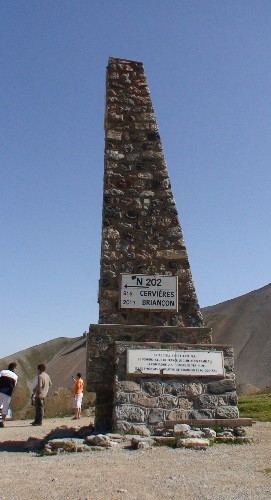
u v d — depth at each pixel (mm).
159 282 11547
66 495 5598
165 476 6406
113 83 13117
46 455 8570
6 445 10602
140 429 9688
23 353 95250
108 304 11289
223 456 7730
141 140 12734
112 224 11891
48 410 23906
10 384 12492
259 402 16812
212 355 10562
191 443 8531
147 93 13203
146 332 11047
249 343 69750
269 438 9570
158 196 12305
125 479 6289
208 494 5520
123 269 11570
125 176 12344
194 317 11445
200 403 10164
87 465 7203
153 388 10133
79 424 15273
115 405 9945
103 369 10711
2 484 6234
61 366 80812
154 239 11922
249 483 6020
